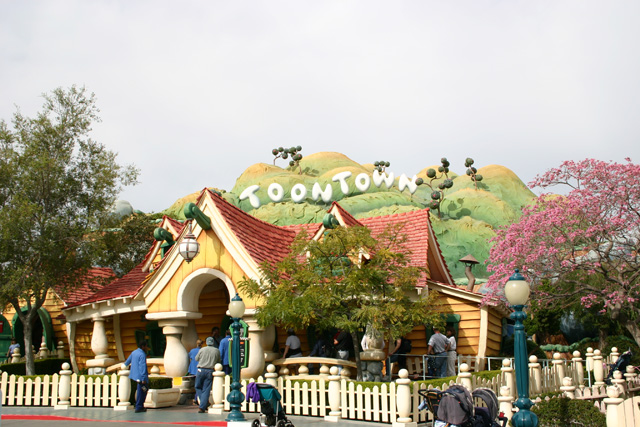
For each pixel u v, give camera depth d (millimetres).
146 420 14070
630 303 23234
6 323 27266
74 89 23781
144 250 30406
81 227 22609
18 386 17312
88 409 16250
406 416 12477
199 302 20906
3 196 22109
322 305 15375
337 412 13672
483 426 9906
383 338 17062
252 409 15227
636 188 23000
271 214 96812
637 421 10859
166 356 18328
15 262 21406
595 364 19484
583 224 23484
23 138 22953
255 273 17438
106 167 23641
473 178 113062
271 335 17938
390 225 17344
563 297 26000
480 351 19766
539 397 15102
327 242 16000
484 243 91188
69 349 25203
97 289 26156
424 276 19531
